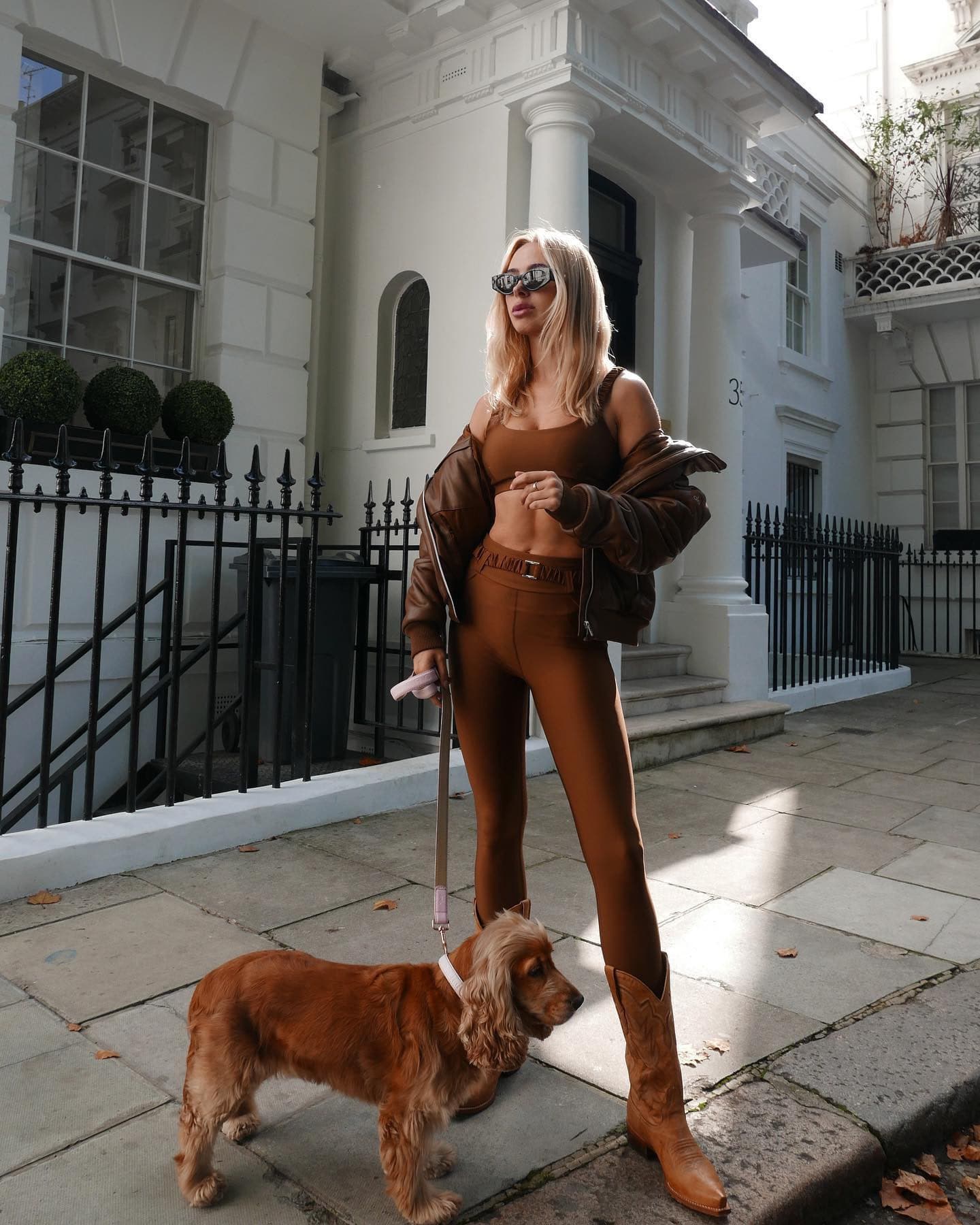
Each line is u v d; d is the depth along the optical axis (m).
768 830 4.77
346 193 7.41
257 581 5.16
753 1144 2.11
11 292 5.77
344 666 5.82
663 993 2.03
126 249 6.29
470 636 2.19
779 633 10.66
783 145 11.71
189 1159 1.88
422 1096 1.75
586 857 2.07
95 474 5.72
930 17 13.50
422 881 3.83
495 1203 1.91
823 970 3.10
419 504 2.29
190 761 5.77
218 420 6.27
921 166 13.52
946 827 4.85
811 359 12.62
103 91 6.13
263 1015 1.86
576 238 2.12
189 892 3.66
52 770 5.61
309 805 4.56
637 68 6.50
